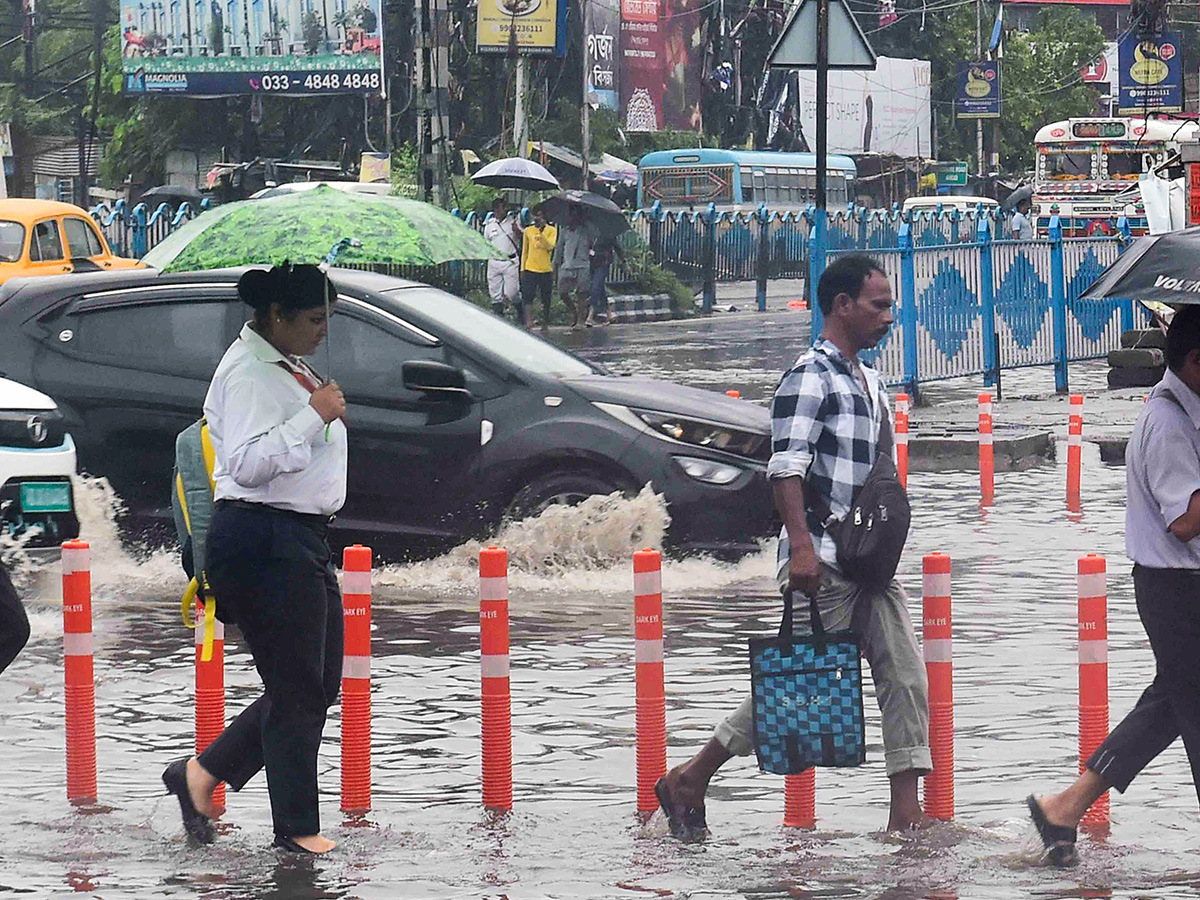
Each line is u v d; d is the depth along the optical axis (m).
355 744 12.92
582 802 13.15
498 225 66.38
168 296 22.81
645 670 12.60
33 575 22.08
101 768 14.19
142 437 22.55
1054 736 14.70
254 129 97.00
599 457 21.73
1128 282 11.05
